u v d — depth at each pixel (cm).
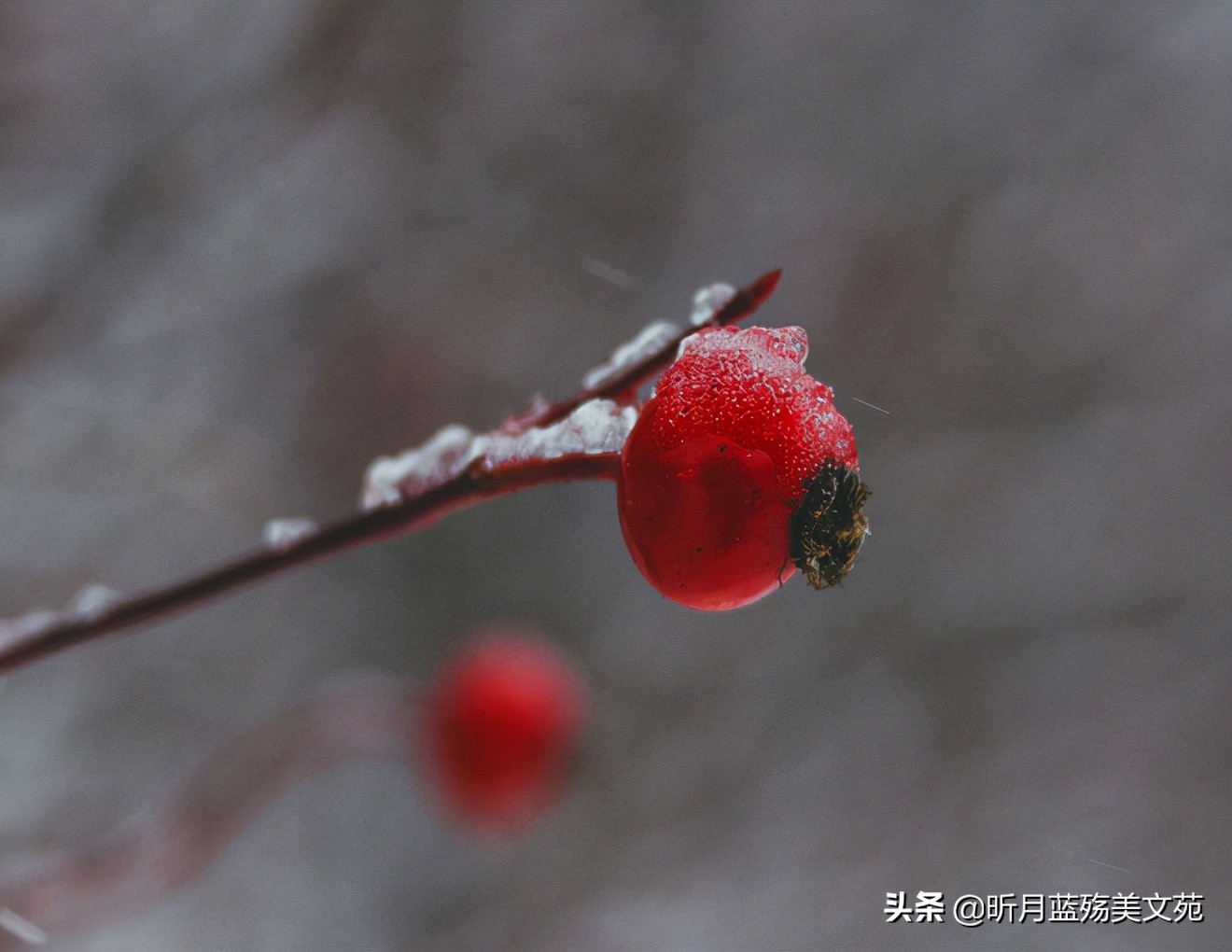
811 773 67
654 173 69
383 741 35
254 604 65
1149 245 74
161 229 47
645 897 63
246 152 47
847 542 19
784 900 63
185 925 56
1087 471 73
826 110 73
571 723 36
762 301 19
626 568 72
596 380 20
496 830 36
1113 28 76
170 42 46
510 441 20
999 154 74
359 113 55
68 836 49
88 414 48
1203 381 73
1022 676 69
